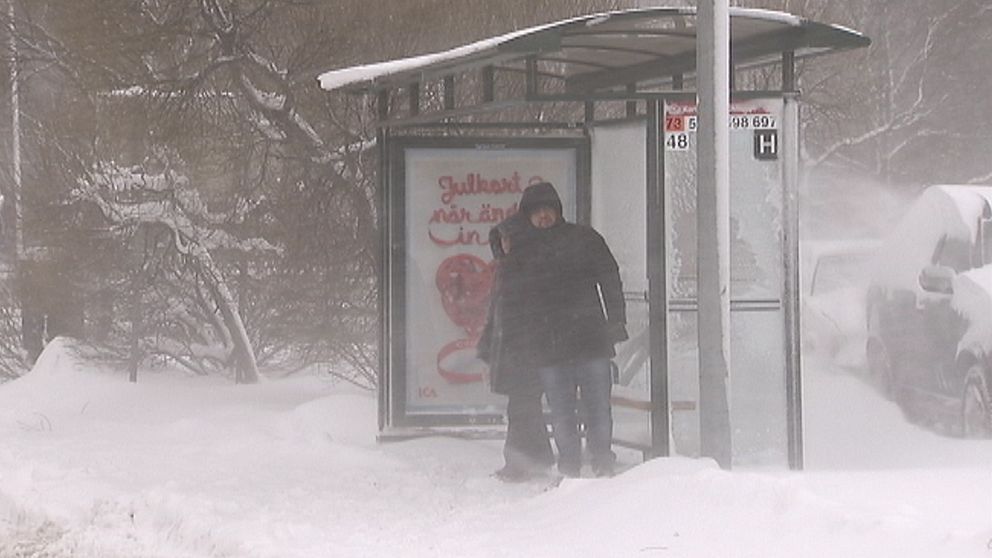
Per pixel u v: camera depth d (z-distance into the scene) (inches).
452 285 730.8
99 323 1003.3
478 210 731.4
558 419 638.5
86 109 931.3
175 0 869.2
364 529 542.3
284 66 878.4
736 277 622.2
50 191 974.4
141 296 994.1
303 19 875.4
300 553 499.8
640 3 1015.0
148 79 878.4
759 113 622.8
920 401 820.0
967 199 835.4
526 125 730.8
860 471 599.5
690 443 630.5
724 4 548.7
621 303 639.1
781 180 624.4
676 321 630.5
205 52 879.7
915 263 850.1
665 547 466.0
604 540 488.1
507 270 645.9
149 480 657.0
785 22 605.6
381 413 726.5
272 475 657.0
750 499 489.1
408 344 727.7
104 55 869.2
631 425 669.9
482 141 729.0
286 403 872.9
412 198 728.3
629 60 693.9
